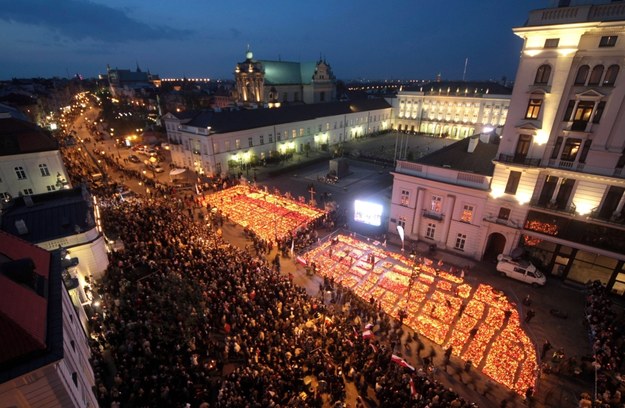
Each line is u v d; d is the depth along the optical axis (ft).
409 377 70.74
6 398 42.88
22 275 53.62
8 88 500.74
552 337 90.07
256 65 389.60
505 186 115.75
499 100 339.57
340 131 343.46
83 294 91.61
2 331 42.75
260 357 75.10
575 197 104.68
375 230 151.43
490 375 78.95
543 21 97.91
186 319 82.64
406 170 137.39
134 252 113.09
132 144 313.32
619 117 93.30
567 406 71.41
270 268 119.55
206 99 577.43
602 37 91.20
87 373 63.87
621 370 76.59
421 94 385.50
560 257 113.70
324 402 68.80
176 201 178.50
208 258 109.19
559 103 100.17
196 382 69.31
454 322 95.71
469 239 127.85
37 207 106.11
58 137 318.04
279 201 185.88
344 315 95.55
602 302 95.61
